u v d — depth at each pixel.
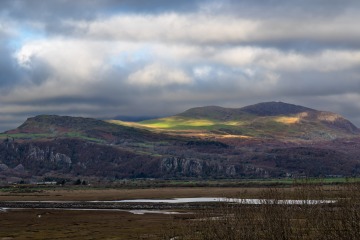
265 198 69.88
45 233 112.31
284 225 60.31
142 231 112.31
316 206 61.94
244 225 63.25
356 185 63.16
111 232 112.44
